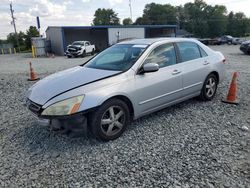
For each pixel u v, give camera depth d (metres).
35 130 4.21
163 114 4.77
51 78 4.09
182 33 56.75
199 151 3.34
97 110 3.47
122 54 4.43
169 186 2.64
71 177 2.86
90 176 2.87
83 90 3.43
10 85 8.26
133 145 3.57
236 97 5.67
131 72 3.90
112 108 3.65
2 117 4.94
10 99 6.37
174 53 4.65
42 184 2.75
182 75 4.62
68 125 3.32
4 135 4.05
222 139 3.70
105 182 2.75
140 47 4.38
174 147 3.47
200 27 87.75
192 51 5.09
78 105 3.30
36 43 29.03
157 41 4.54
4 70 13.48
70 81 3.70
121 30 34.31
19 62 20.19
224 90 6.52
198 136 3.81
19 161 3.23
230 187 2.60
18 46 53.88
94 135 3.58
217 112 4.85
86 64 4.70
